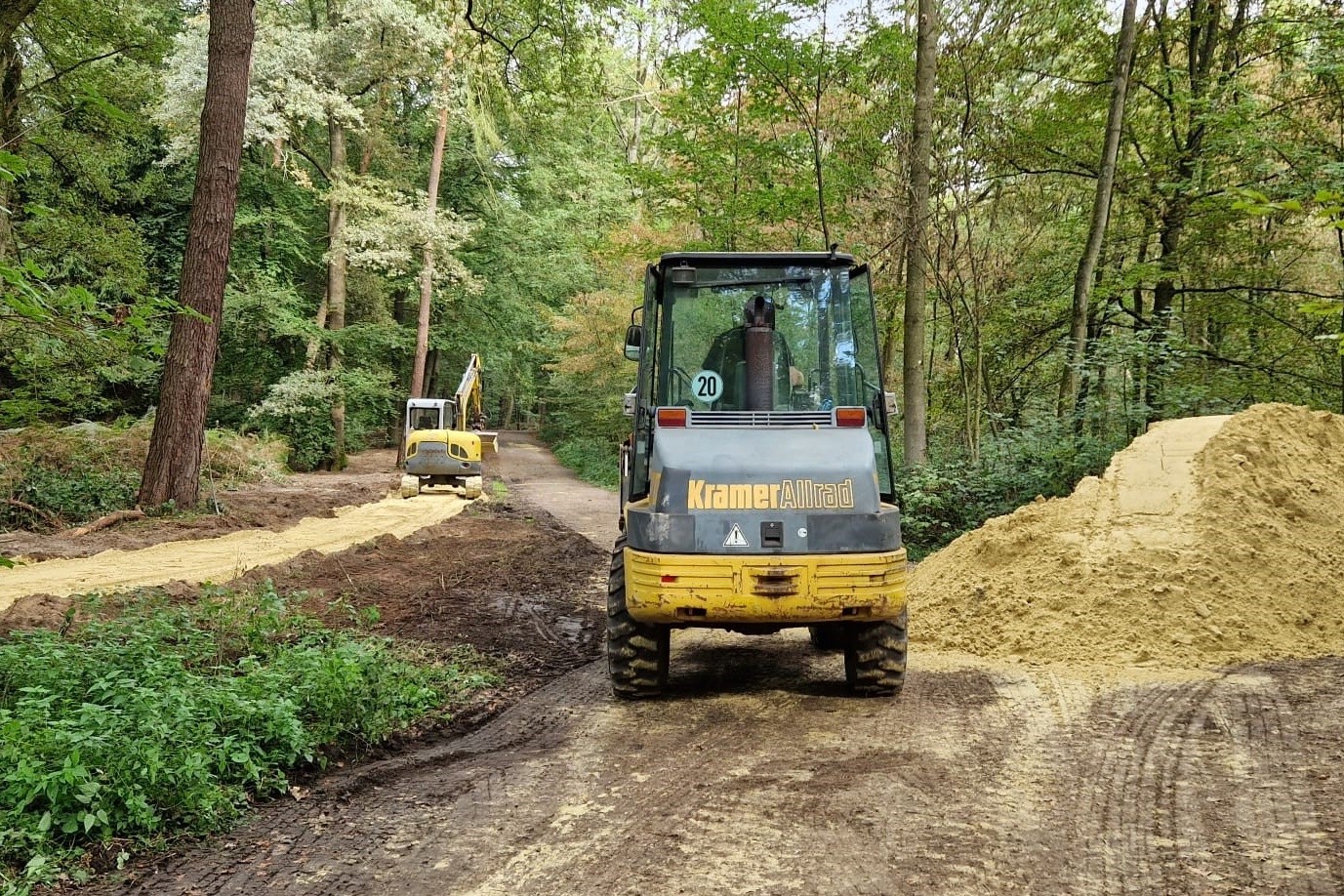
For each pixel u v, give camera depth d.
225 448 23.06
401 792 4.66
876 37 14.51
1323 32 13.93
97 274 20.42
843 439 5.95
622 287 31.53
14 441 16.36
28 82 20.59
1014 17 14.91
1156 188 16.58
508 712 6.21
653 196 20.00
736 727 5.60
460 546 14.14
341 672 5.54
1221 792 4.18
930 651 7.21
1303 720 5.10
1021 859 3.61
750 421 6.03
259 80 25.72
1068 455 11.84
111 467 16.81
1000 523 8.45
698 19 15.41
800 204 15.97
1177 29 16.77
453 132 33.22
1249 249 16.20
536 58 18.28
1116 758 4.68
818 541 5.70
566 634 8.59
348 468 31.16
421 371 28.73
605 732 5.59
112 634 6.55
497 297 35.44
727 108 16.91
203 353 14.84
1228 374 15.13
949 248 14.66
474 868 3.73
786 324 6.36
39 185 19.69
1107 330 17.45
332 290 30.22
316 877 3.69
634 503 6.38
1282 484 8.03
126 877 3.70
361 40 26.48
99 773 4.08
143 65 24.03
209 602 7.42
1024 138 15.96
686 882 3.51
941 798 4.26
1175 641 6.65
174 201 30.20
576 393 35.16
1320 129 15.23
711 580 5.63
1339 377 15.66
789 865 3.63
